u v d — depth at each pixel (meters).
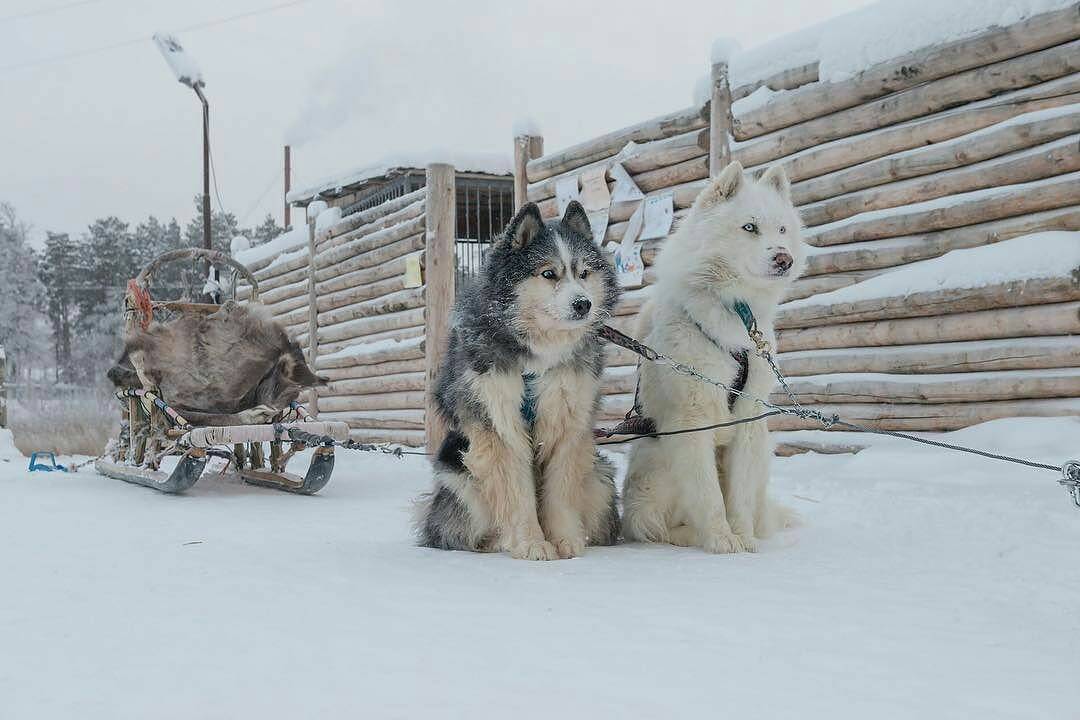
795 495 5.52
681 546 4.49
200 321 8.09
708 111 8.27
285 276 15.70
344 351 13.12
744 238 4.25
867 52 6.88
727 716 1.94
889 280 6.63
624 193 8.98
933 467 5.58
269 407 7.67
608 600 3.14
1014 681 2.17
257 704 2.05
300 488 7.22
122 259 55.31
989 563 3.64
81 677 2.28
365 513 5.98
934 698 2.05
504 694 2.10
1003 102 6.14
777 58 7.62
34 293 50.19
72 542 4.60
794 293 7.43
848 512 4.91
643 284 8.78
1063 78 5.89
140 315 7.97
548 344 4.21
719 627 2.73
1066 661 2.34
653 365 4.55
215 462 9.10
